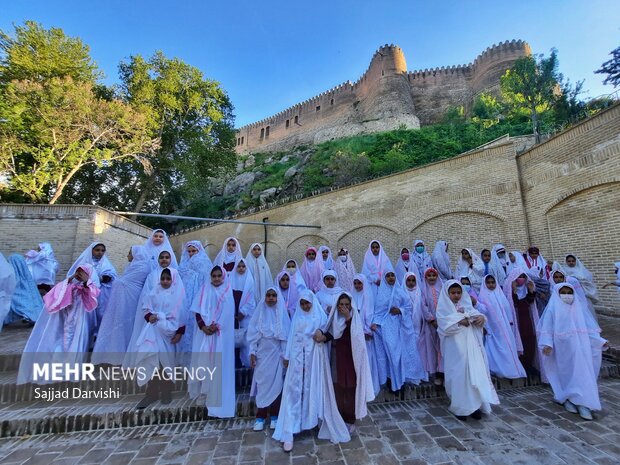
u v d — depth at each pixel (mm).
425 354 4336
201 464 2693
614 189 7277
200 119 22562
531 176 9305
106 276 4777
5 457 2799
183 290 3895
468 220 10773
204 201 29219
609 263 7301
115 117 15094
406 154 21016
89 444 3012
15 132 13344
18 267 6848
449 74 35688
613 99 12117
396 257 12719
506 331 4379
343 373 3219
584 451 2824
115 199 23312
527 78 17625
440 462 2699
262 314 3596
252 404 3658
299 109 42781
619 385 4344
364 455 2824
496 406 3811
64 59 15648
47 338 3818
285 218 17641
